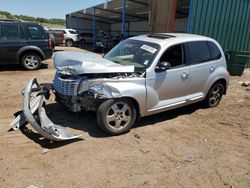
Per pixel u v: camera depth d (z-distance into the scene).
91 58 4.77
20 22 10.15
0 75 9.40
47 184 3.17
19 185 3.12
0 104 6.00
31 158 3.71
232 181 3.41
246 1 12.51
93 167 3.57
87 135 4.50
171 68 4.98
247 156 4.09
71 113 5.41
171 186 3.25
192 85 5.45
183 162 3.81
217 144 4.46
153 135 4.66
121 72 4.33
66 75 4.59
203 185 3.30
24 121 4.57
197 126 5.22
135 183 3.27
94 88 4.21
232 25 12.30
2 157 3.70
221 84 6.28
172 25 11.19
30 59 10.60
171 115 5.75
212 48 5.90
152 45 5.00
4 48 9.88
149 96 4.68
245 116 5.94
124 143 4.29
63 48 24.64
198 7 10.75
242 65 11.12
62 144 4.16
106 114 4.32
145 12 25.44
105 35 26.38
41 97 4.71
